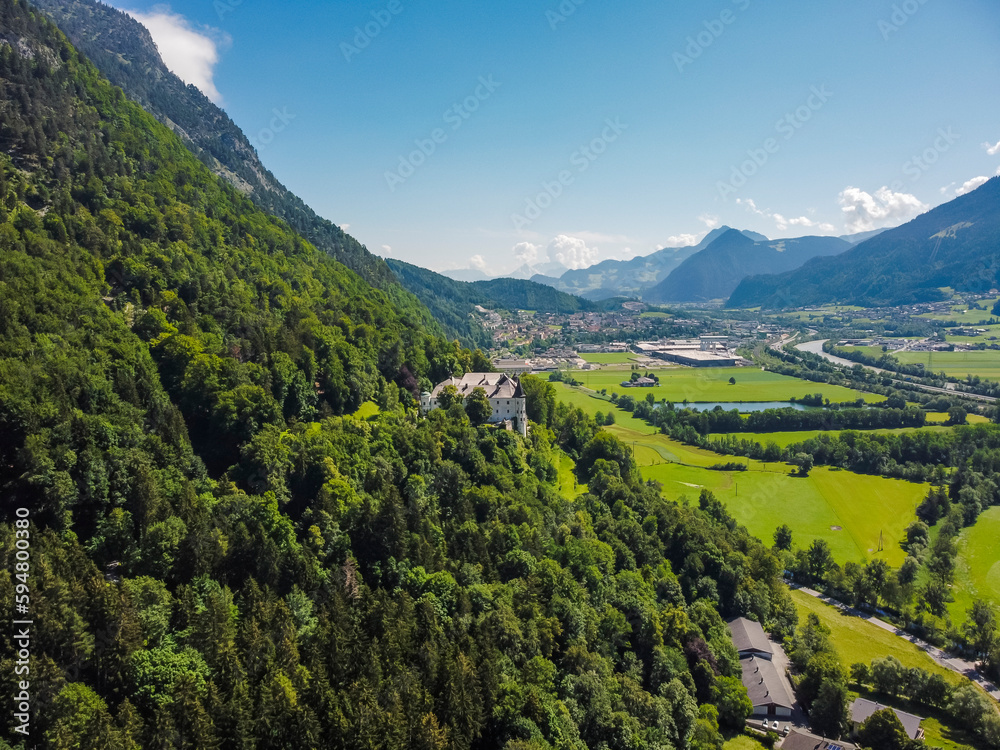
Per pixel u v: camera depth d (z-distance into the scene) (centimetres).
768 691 12750
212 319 18275
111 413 12938
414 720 8450
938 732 12406
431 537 13050
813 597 17950
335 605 9788
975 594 17888
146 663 8125
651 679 12138
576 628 11962
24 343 12838
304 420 16975
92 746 6950
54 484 10681
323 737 8044
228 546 10800
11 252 15388
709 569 16538
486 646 10050
